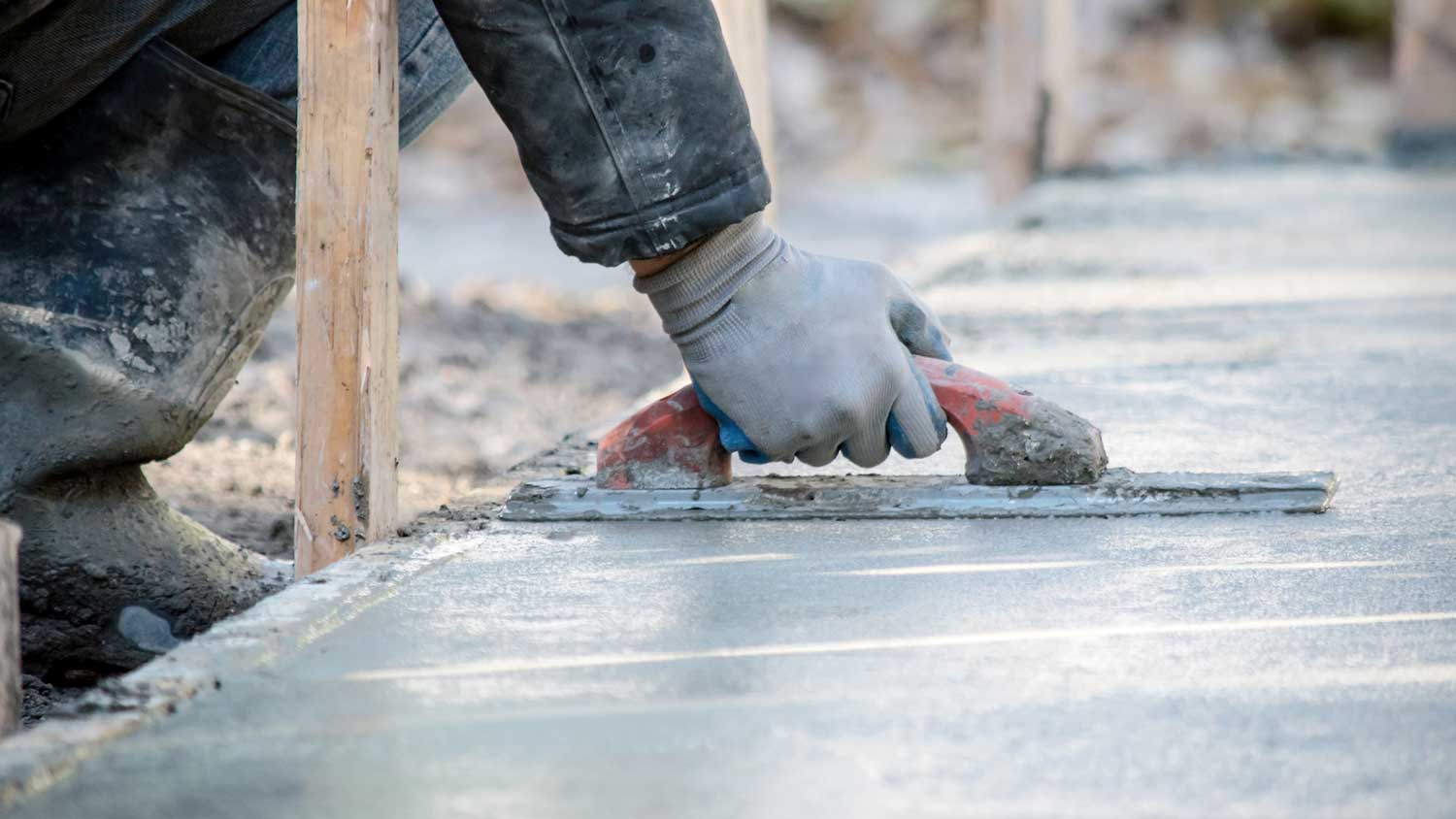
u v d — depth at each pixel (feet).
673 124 19.85
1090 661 15.58
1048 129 80.12
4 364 21.08
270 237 23.06
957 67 145.28
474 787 12.85
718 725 14.08
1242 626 16.62
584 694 14.93
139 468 23.77
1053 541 20.47
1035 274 52.90
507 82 19.79
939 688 14.90
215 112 22.17
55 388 21.30
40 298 21.24
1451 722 13.91
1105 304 45.88
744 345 20.92
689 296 20.94
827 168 128.36
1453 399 31.35
